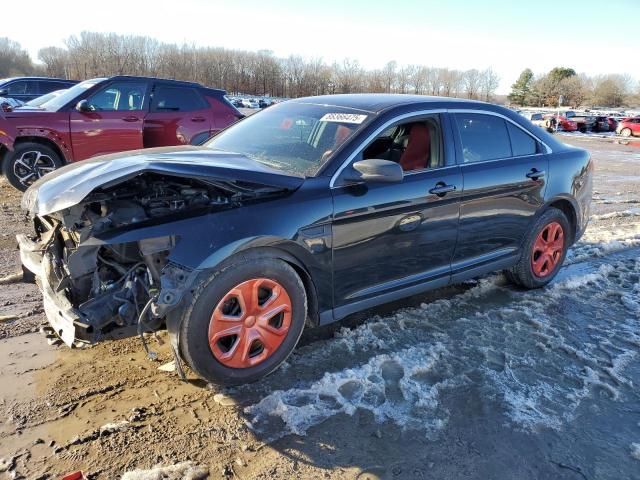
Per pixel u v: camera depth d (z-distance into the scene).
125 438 2.60
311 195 3.11
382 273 3.54
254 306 2.95
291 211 3.00
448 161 3.84
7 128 7.40
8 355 3.29
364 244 3.35
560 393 3.15
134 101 8.18
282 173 3.16
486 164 4.05
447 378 3.23
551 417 2.92
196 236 2.73
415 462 2.55
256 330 2.99
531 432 2.79
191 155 3.24
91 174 2.83
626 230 6.93
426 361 3.38
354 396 3.01
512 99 97.06
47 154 7.73
